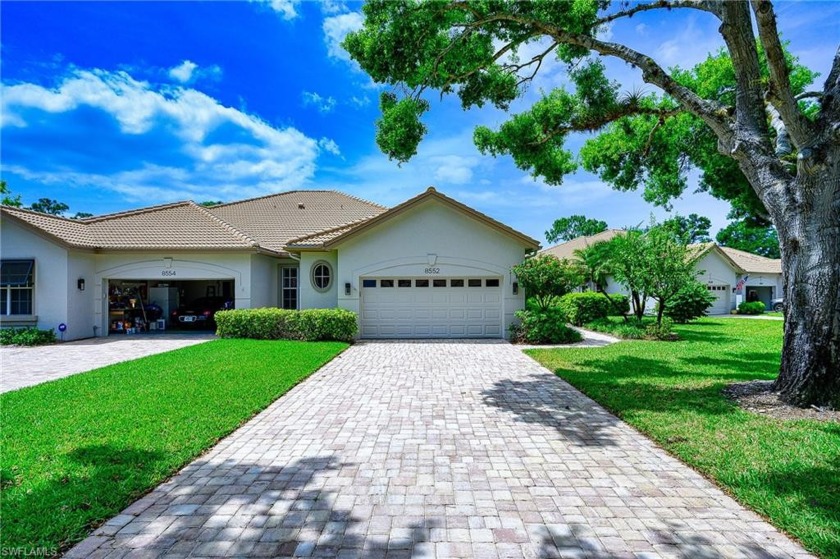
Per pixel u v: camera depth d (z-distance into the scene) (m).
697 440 5.00
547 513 3.49
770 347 12.78
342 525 3.31
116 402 6.71
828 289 6.06
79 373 9.30
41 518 3.31
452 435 5.43
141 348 13.34
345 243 15.46
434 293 15.66
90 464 4.35
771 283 36.38
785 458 4.42
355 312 15.34
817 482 3.87
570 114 9.91
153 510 3.54
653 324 15.97
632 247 16.72
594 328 18.58
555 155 10.98
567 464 4.50
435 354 12.03
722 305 30.97
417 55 7.99
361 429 5.66
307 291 16.20
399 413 6.39
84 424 5.62
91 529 3.24
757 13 5.39
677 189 14.26
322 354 11.49
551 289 14.43
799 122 5.97
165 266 16.30
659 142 12.52
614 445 5.05
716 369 9.41
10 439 5.06
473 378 8.88
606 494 3.82
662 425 5.57
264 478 4.16
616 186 13.24
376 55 7.90
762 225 18.97
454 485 4.00
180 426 5.57
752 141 6.74
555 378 8.85
